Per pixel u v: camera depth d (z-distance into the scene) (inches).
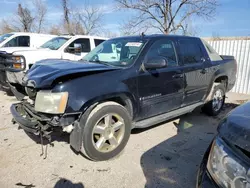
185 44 161.0
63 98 97.0
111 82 110.9
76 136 104.7
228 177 54.2
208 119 185.6
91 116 106.0
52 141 135.6
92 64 122.7
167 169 109.0
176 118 185.8
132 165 111.8
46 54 243.0
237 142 53.4
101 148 112.9
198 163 115.2
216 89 187.6
